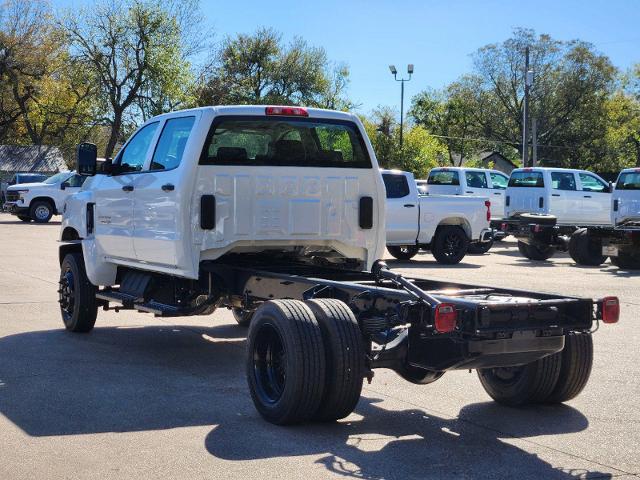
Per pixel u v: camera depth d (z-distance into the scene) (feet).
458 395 22.80
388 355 19.39
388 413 20.75
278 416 19.07
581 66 241.14
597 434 19.13
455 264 63.67
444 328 17.20
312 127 25.61
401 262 65.31
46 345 28.91
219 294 25.11
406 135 197.67
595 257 63.41
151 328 32.99
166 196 24.93
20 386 22.79
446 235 63.41
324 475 15.88
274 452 17.28
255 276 24.03
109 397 21.71
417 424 19.75
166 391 22.47
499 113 249.34
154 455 16.94
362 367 18.79
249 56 234.38
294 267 25.71
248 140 24.85
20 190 110.63
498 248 84.02
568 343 20.74
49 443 17.69
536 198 78.18
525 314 18.20
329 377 18.69
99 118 193.67
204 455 16.99
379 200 26.58
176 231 24.35
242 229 24.76
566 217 78.54
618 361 27.45
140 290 27.73
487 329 17.66
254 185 24.82
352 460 16.85
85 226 30.53
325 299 19.63
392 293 19.04
